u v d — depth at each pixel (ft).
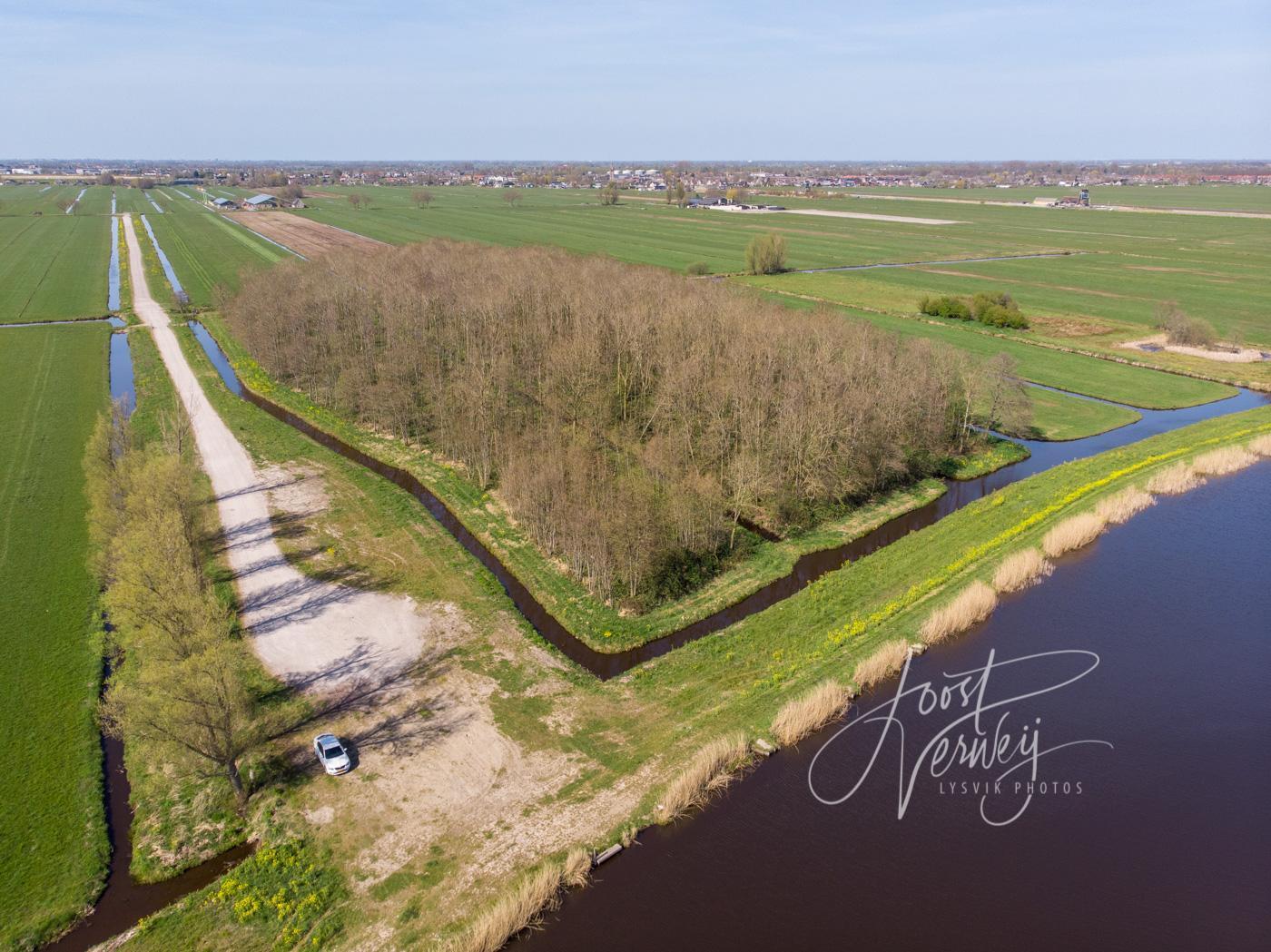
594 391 273.13
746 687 163.84
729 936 114.52
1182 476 268.82
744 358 262.47
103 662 169.68
